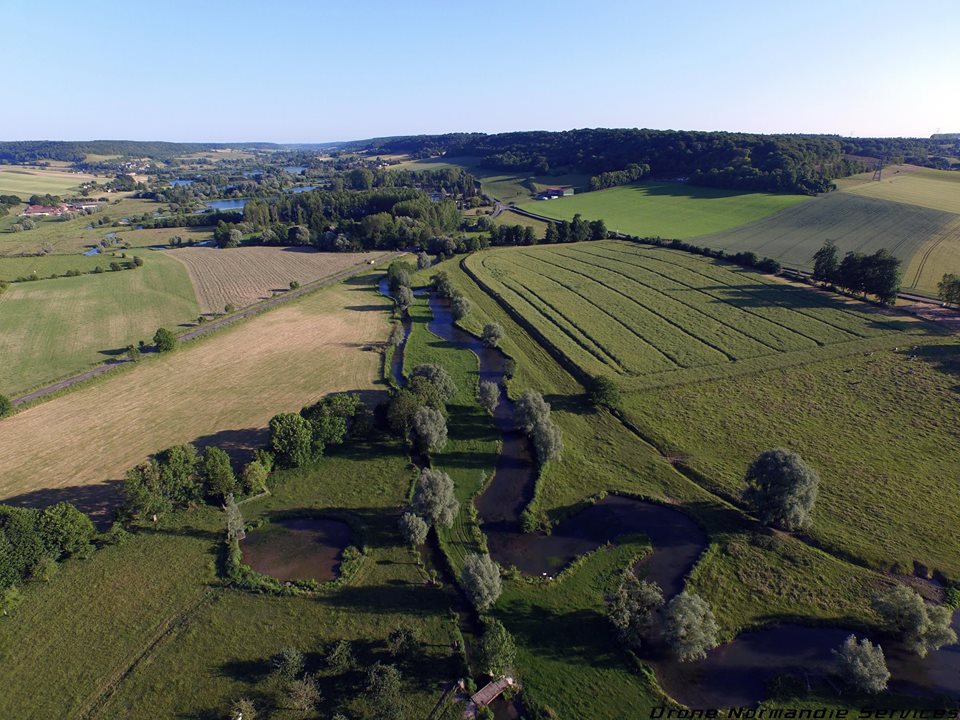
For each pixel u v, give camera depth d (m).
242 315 110.81
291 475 59.16
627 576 44.59
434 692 35.72
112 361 87.19
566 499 55.59
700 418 69.00
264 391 78.00
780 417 68.50
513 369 82.94
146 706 34.94
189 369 85.31
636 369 82.75
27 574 44.09
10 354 89.75
